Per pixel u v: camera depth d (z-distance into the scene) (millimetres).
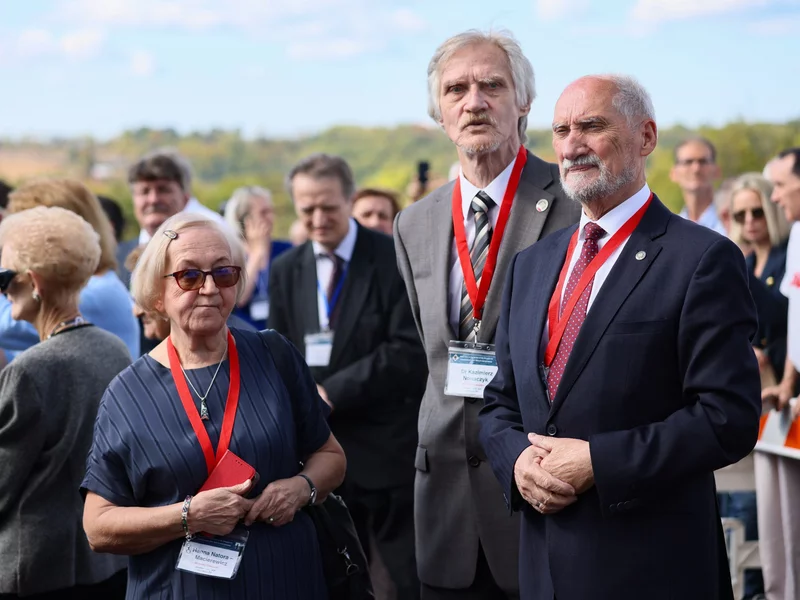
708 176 5812
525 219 3070
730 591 2506
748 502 4352
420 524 3154
